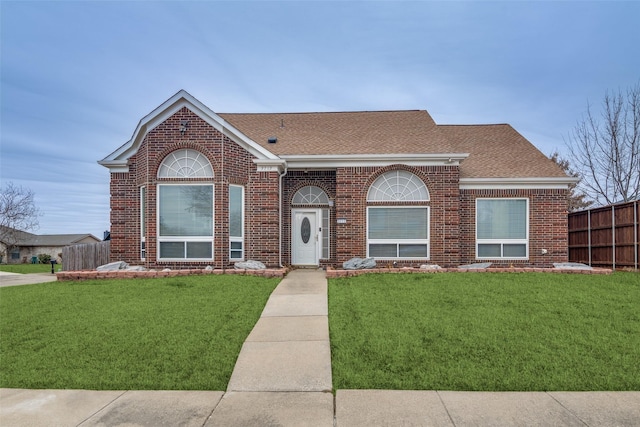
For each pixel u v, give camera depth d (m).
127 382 5.12
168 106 13.19
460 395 4.79
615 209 14.19
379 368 5.49
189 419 4.29
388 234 14.66
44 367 5.57
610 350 5.90
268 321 7.55
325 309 8.34
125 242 14.36
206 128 13.28
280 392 4.92
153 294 9.34
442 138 15.90
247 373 5.43
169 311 7.93
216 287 10.02
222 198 13.19
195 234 13.24
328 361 5.78
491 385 5.00
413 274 11.55
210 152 13.23
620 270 13.18
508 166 15.91
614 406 4.52
